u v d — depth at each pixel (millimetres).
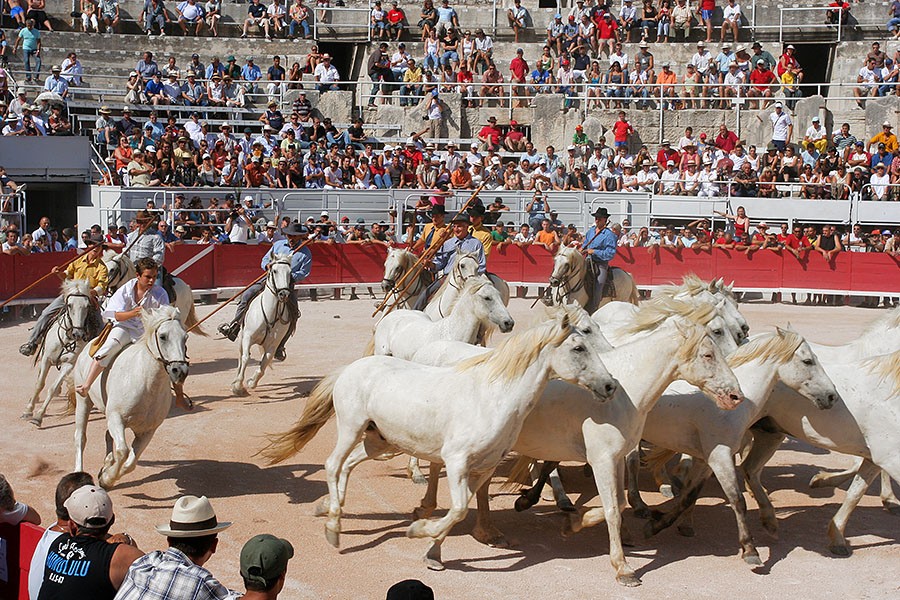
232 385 15062
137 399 9789
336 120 33875
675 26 36812
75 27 35469
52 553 5676
